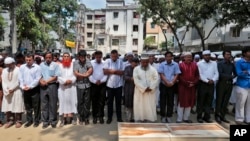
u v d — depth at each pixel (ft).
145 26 168.66
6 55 30.50
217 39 91.56
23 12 64.13
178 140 18.51
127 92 25.59
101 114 26.03
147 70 24.57
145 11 81.10
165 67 25.43
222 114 26.68
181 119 25.84
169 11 75.72
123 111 31.40
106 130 23.65
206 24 98.17
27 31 68.54
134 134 18.98
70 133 22.74
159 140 18.45
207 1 51.42
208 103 26.21
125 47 165.89
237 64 25.54
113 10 166.40
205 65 25.75
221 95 26.32
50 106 24.52
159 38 167.22
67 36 117.70
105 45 166.50
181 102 25.39
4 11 72.74
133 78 24.63
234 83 26.48
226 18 56.54
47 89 24.25
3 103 24.11
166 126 21.31
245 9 47.01
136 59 25.44
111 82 25.58
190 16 68.95
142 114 24.84
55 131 23.27
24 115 28.66
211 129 20.58
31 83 23.71
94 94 25.68
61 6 98.53
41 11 86.58
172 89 25.55
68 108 25.21
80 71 24.80
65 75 24.85
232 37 84.84
